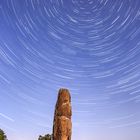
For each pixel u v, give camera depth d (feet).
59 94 97.35
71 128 94.38
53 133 93.30
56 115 94.48
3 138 176.76
